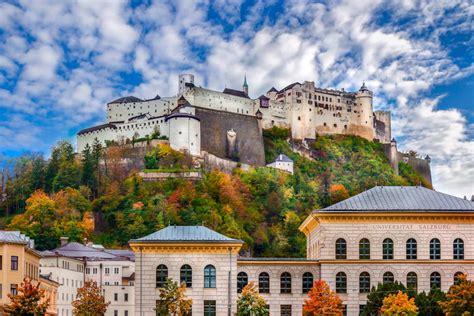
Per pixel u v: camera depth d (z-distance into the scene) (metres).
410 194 144.12
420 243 137.88
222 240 136.75
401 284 129.25
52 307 179.50
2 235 148.25
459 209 138.50
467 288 120.62
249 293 129.50
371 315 127.12
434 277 137.12
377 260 137.00
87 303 149.12
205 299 135.62
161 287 135.25
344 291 136.88
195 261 136.62
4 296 141.75
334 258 137.75
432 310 123.81
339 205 140.75
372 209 138.62
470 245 137.62
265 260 139.50
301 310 138.12
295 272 139.25
